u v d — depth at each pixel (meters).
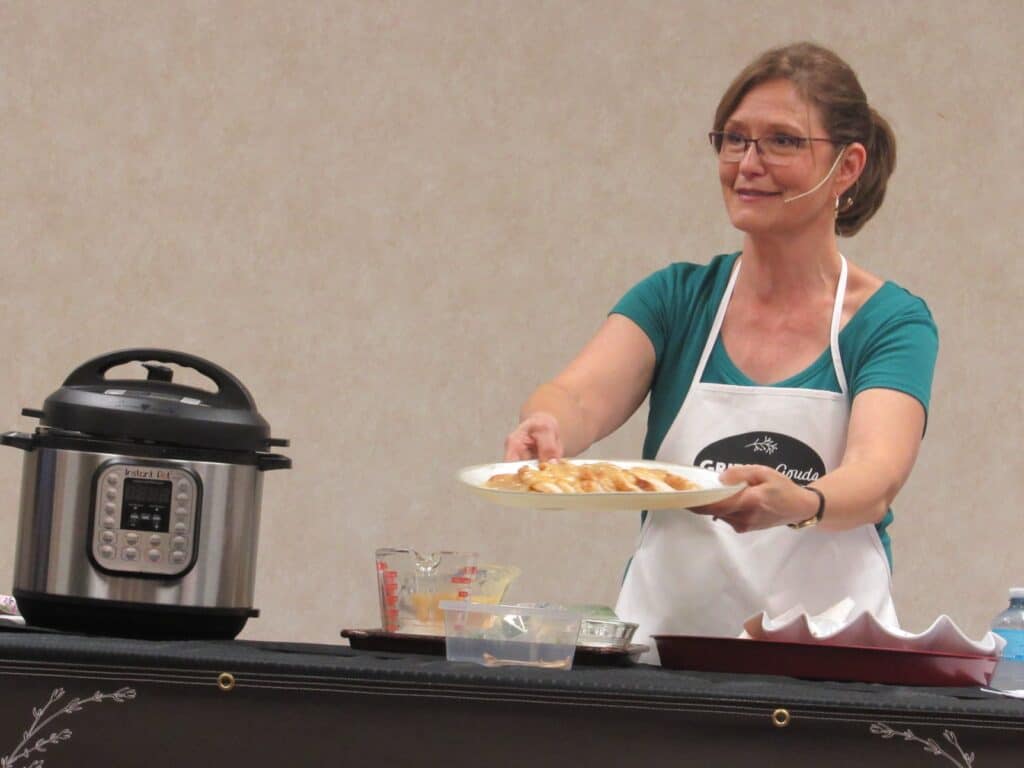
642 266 7.86
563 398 3.63
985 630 7.68
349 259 7.86
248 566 3.03
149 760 2.26
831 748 2.28
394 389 7.80
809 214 3.59
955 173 7.89
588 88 7.91
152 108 7.87
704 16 7.91
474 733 2.26
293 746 2.26
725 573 3.64
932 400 7.80
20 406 7.70
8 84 7.85
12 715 2.27
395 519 7.72
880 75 7.91
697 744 2.27
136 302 7.78
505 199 7.89
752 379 3.71
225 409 2.98
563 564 7.68
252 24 7.93
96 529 2.87
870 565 3.62
